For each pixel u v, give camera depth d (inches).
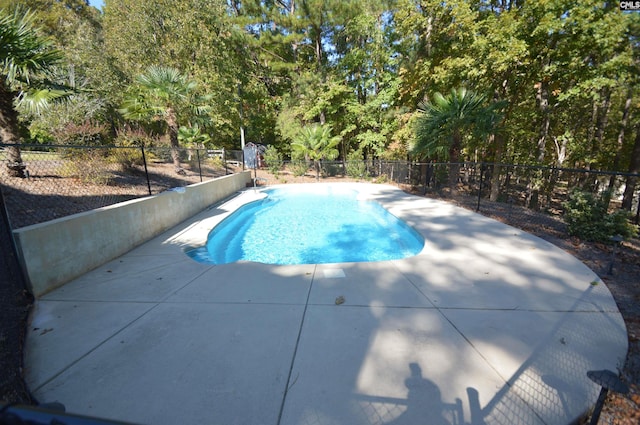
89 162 245.1
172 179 367.2
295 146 645.3
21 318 103.9
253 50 733.3
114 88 644.1
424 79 529.3
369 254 230.8
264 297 119.6
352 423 61.9
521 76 459.5
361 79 708.0
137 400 68.7
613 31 325.1
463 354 82.4
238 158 668.7
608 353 82.2
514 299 113.8
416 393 69.1
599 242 188.2
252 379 74.5
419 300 114.2
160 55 542.0
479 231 216.5
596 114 590.9
